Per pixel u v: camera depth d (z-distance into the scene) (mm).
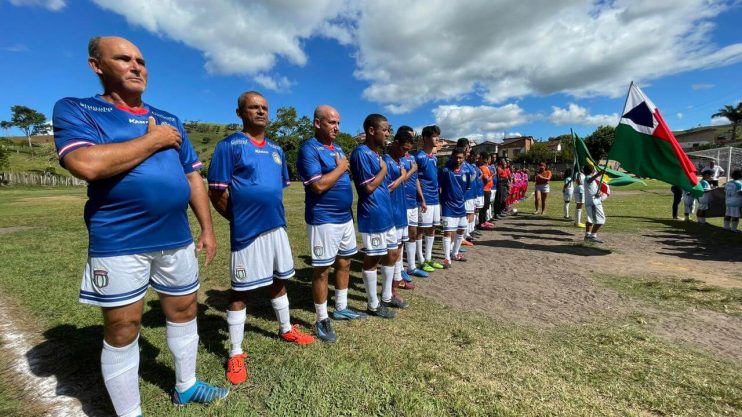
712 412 2332
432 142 5719
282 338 3258
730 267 5855
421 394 2449
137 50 2004
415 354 3004
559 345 3219
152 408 2307
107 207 1840
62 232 9281
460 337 3354
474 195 7812
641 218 11469
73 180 46656
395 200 4348
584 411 2318
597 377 2705
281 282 3121
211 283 5031
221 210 2861
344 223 3494
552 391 2521
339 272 3730
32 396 2436
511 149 75062
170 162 2010
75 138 1711
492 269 5891
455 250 6531
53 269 5531
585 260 6418
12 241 7984
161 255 2064
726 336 3410
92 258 1876
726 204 9273
